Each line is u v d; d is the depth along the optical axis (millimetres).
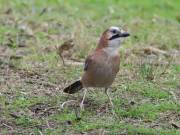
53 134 10414
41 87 12953
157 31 18047
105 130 10617
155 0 22156
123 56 15227
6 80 13312
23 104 11781
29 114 11359
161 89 13008
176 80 13688
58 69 14250
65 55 15242
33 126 10812
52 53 15484
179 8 21625
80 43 15633
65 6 20703
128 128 10648
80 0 21766
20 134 10461
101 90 12836
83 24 18281
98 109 11703
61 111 11547
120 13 20109
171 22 19469
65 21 18547
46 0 21375
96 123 10898
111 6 21016
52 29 17703
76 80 12664
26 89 12758
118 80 13508
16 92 12531
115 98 12352
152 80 13547
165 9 21328
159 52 15953
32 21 18328
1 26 17828
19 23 18125
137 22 18891
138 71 14016
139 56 15555
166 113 11586
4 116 11211
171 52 16188
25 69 14070
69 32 17375
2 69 14086
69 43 15445
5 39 16547
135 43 16656
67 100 12156
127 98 12383
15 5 20500
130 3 21688
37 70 14117
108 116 11352
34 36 16938
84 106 11852
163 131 10594
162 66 14648
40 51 15672
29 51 15648
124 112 11469
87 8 20719
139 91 12789
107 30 11555
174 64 15023
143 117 11344
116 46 11531
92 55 11508
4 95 12312
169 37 17547
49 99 12156
